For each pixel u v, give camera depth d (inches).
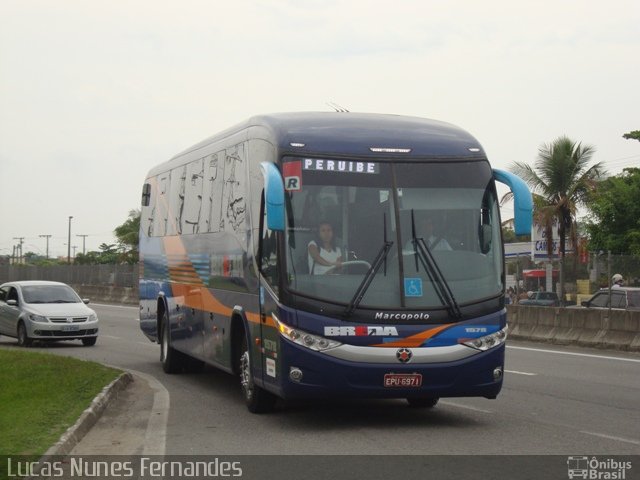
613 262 1043.3
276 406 547.2
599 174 1740.9
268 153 479.2
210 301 609.3
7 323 1059.9
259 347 488.7
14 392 561.9
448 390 446.9
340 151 463.2
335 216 453.4
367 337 440.5
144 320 845.8
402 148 468.1
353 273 446.9
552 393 599.8
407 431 454.9
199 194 656.4
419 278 449.7
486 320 453.1
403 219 455.5
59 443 399.5
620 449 401.7
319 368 438.6
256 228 498.9
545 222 1685.5
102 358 894.4
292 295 443.5
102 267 2400.3
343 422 485.7
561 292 1124.5
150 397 603.2
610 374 712.4
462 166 471.2
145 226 854.5
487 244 464.1
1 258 3873.0
